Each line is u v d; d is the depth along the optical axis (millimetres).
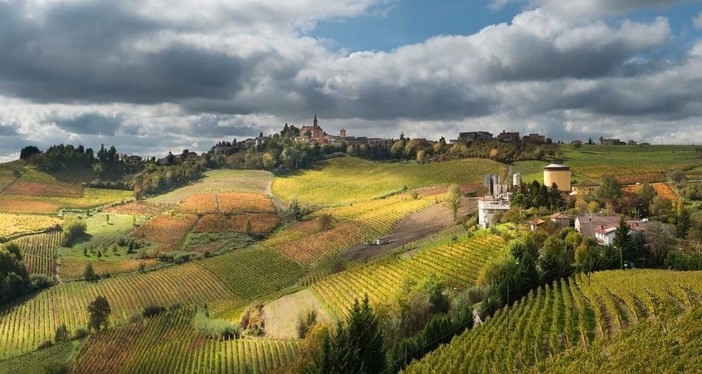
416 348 68875
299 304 115188
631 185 170625
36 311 148875
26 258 185250
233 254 179000
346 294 110000
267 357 91625
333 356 59594
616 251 95375
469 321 73125
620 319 63844
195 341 111125
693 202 141000
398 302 84562
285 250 172750
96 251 193750
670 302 61219
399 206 197625
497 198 146875
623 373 49000
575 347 57906
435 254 115062
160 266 177750
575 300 72750
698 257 88438
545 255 89375
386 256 132000
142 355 107188
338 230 180500
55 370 103125
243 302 139250
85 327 135750
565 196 151250
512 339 61719
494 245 110125
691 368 47094
